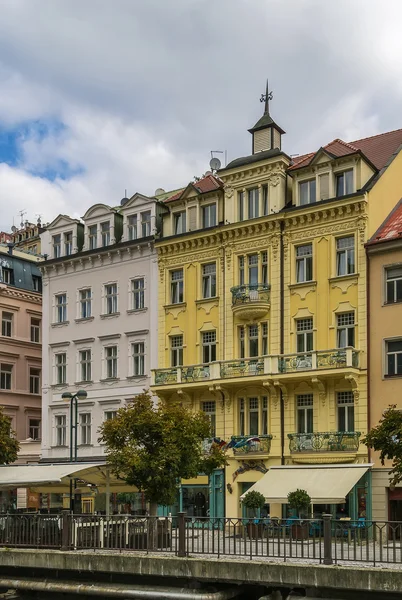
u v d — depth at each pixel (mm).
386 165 40250
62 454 47812
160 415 30109
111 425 30031
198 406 42500
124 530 24875
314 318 39406
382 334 37188
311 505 35438
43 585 24609
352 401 37969
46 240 52031
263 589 22469
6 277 55562
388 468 35688
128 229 47500
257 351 41312
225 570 21797
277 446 39344
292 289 40312
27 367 54906
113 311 47344
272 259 41094
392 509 35500
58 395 48750
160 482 28969
